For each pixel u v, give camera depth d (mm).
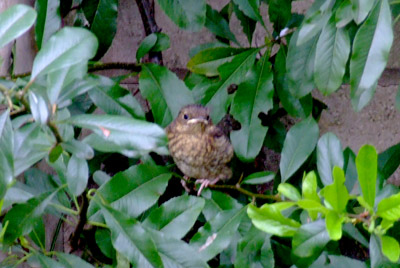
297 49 1278
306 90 1284
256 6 1351
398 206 1068
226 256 1283
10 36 1063
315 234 1096
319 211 1095
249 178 1293
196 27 1296
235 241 1239
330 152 1201
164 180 1249
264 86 1333
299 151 1257
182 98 1313
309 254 1097
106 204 1157
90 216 1219
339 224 1064
